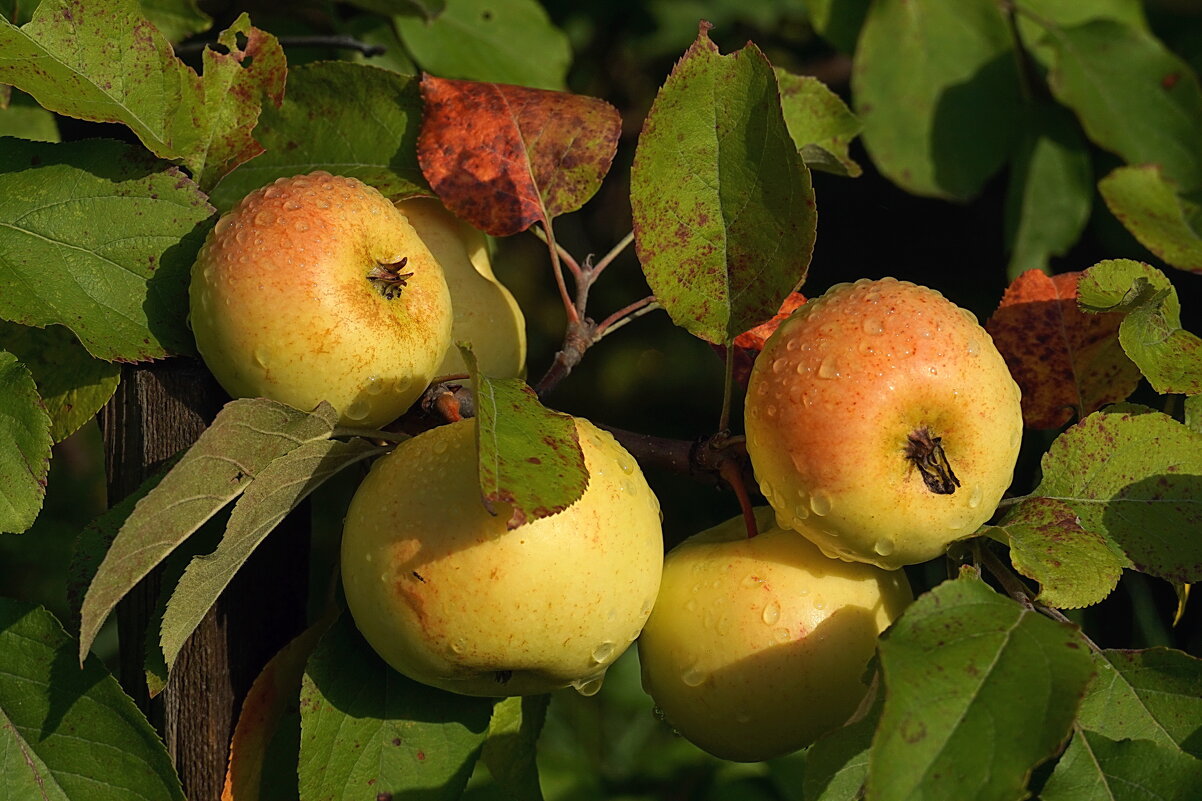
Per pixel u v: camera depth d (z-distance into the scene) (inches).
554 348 58.2
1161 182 33.9
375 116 31.3
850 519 28.4
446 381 29.9
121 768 28.7
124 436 29.5
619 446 29.2
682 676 29.3
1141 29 39.6
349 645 29.4
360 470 31.0
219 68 30.0
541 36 37.3
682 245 29.6
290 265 28.4
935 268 54.3
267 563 30.2
